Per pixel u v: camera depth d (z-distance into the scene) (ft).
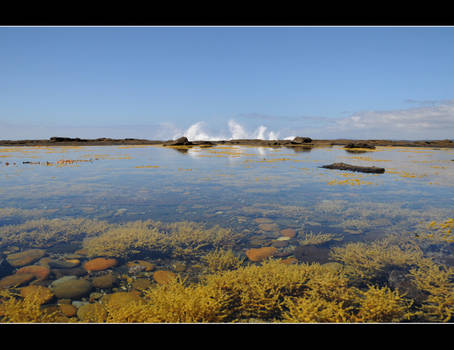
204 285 9.41
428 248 12.74
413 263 11.09
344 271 10.42
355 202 21.91
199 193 25.38
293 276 9.45
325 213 18.66
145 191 26.25
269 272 9.78
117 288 9.33
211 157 72.28
